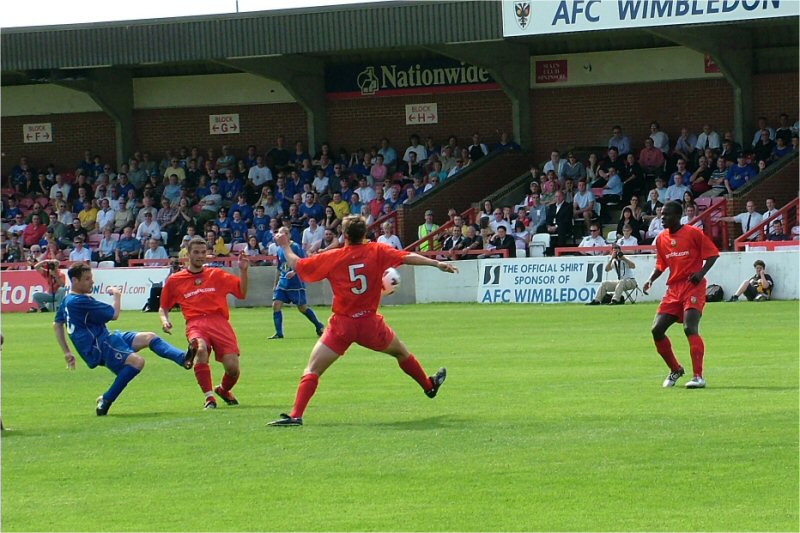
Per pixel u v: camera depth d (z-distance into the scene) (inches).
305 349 1130.0
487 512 462.9
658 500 475.8
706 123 2096.5
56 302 1925.4
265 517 462.9
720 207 1785.2
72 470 551.2
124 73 2438.5
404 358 689.6
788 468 522.6
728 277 1587.1
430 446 585.3
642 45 2130.9
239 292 738.2
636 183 1945.1
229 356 734.5
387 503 479.8
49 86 2503.7
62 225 2230.6
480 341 1141.7
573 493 488.4
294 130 2384.4
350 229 651.5
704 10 1667.1
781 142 1908.2
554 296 1695.4
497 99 2245.3
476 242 1830.7
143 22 2038.6
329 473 532.7
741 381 789.2
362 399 756.6
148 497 498.3
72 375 951.6
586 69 2169.0
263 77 2310.5
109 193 2304.4
